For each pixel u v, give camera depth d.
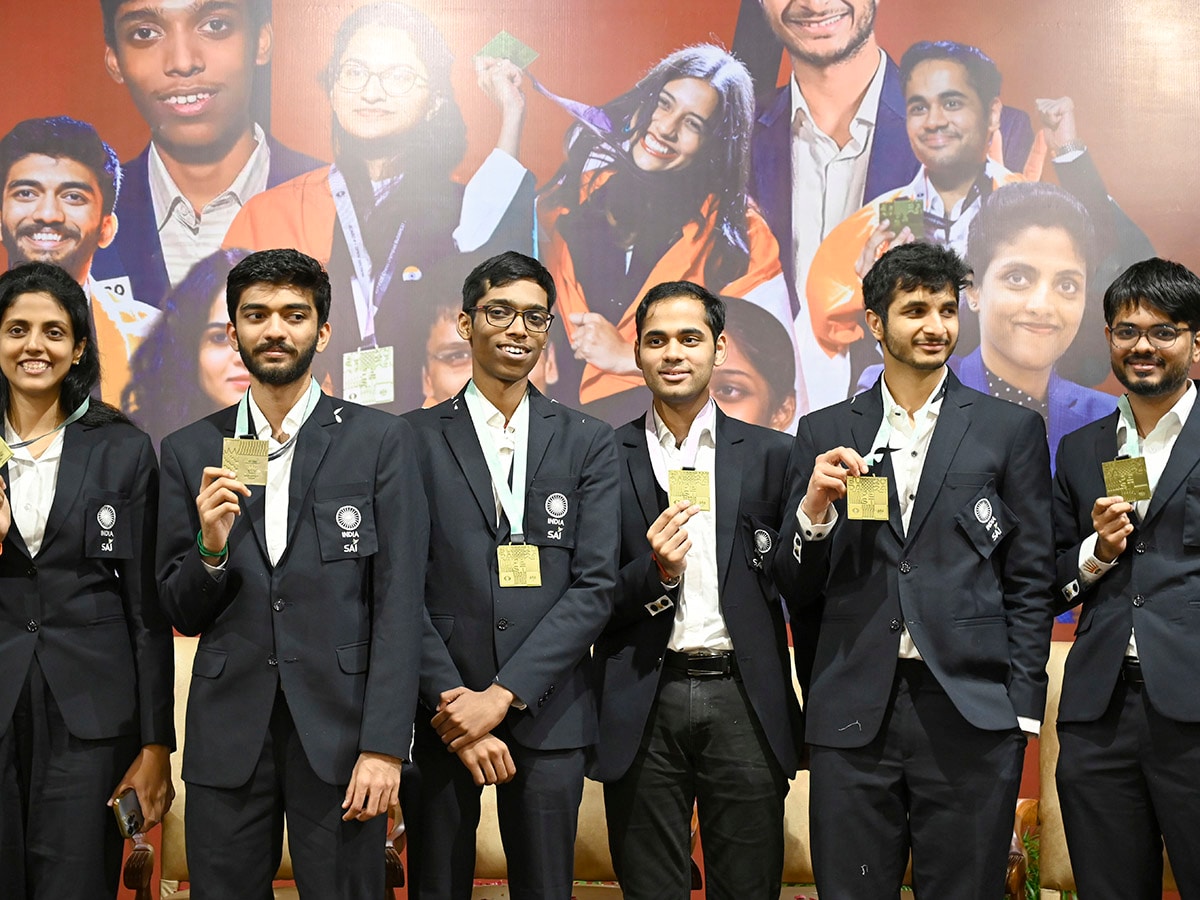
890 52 3.76
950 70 3.76
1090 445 2.72
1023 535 2.52
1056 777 2.63
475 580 2.54
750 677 2.60
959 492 2.49
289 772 2.31
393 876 2.89
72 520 2.47
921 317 2.50
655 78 3.79
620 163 3.77
